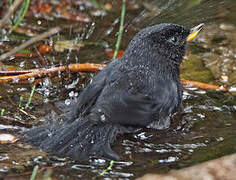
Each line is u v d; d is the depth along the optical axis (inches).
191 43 552.1
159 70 406.0
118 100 370.9
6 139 363.6
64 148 350.9
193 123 404.8
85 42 549.0
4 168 327.9
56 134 363.6
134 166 339.6
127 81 384.8
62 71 468.1
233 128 395.2
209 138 379.2
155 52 406.9
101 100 373.7
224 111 424.8
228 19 576.4
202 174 314.0
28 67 490.0
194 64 513.0
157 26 415.2
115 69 399.5
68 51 530.3
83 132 362.0
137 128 385.1
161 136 384.2
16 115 401.4
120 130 382.0
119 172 330.6
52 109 410.6
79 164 337.4
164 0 596.7
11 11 411.8
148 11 593.0
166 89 400.5
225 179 307.6
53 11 602.9
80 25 581.6
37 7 603.8
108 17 598.2
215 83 477.4
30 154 345.7
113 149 364.2
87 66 474.6
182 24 554.3
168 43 411.8
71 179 319.6
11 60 502.0
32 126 385.4
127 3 619.8
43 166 333.1
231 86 470.9
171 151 361.7
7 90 442.9
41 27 569.9
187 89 464.8
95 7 618.5
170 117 413.1
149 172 331.0
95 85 388.5
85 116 375.6
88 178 322.0
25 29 563.2
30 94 438.0
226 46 543.2
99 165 337.7
